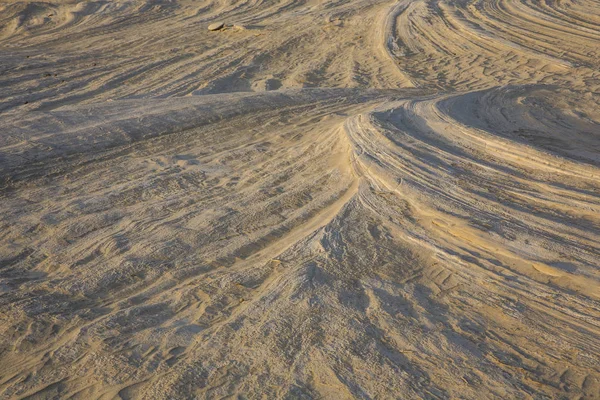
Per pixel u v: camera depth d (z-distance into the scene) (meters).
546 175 6.65
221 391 3.77
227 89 18.30
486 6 24.19
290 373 3.90
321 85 18.05
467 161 7.13
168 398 3.71
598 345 4.09
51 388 3.88
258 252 5.73
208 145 9.62
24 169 7.93
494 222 5.62
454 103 10.56
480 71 17.92
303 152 8.87
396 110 9.91
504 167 6.95
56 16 32.88
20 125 9.59
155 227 6.34
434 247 5.44
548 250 5.09
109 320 4.59
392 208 6.24
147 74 19.97
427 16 24.03
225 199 7.14
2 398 3.79
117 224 6.50
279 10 31.75
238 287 5.01
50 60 21.77
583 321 4.32
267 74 20.19
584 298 4.53
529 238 5.30
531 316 4.43
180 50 24.06
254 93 13.85
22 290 5.11
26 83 17.91
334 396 3.69
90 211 6.82
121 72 19.94
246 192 7.34
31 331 4.50
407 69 18.97
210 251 5.77
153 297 4.98
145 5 34.44
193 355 4.12
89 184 7.71
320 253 5.45
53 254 5.80
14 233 6.24
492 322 4.39
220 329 4.39
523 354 4.05
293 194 7.11
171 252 5.75
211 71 20.30
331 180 7.47
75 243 6.05
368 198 6.55
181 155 9.05
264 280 5.11
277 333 4.30
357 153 7.72
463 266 5.11
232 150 9.32
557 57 17.91
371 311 4.55
